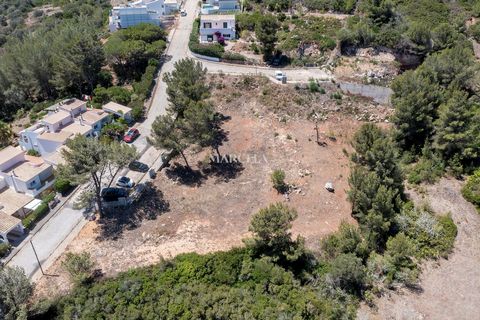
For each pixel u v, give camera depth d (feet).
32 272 182.80
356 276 176.04
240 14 379.55
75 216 213.66
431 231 202.80
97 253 190.80
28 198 220.23
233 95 296.51
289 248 183.62
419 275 188.14
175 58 345.92
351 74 314.76
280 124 275.59
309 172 240.94
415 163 256.32
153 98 307.17
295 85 298.97
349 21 348.59
